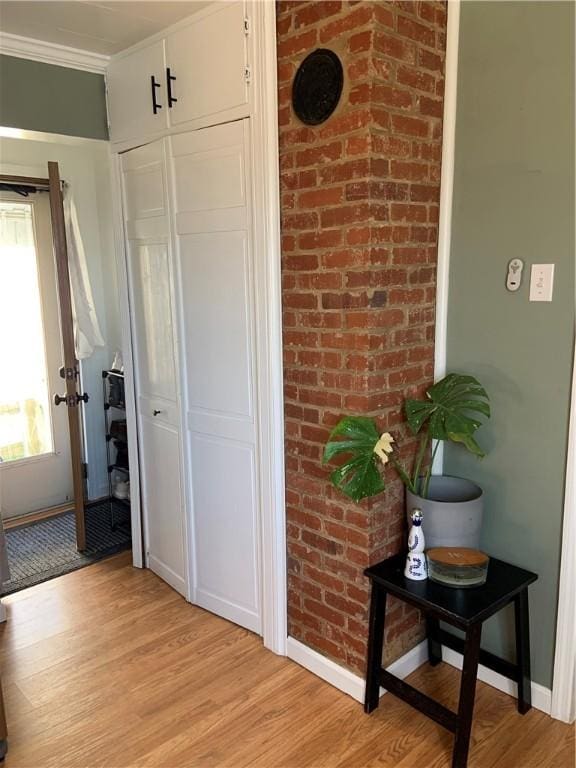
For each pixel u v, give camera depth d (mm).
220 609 2572
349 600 2031
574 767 1765
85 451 3918
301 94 1870
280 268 2059
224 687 2133
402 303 1933
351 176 1775
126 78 2543
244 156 2098
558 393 1844
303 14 1829
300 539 2174
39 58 2475
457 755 1721
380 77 1712
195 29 2170
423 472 2123
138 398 2869
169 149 2381
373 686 1983
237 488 2379
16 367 3633
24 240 3559
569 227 1761
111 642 2408
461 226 2016
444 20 1905
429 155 1940
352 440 1820
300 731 1921
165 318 2582
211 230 2266
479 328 2020
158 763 1802
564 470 1854
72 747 1866
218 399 2383
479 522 1931
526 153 1825
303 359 2041
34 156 3525
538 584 1960
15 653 2342
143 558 3021
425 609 1758
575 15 1669
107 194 3744
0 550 2777
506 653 2078
